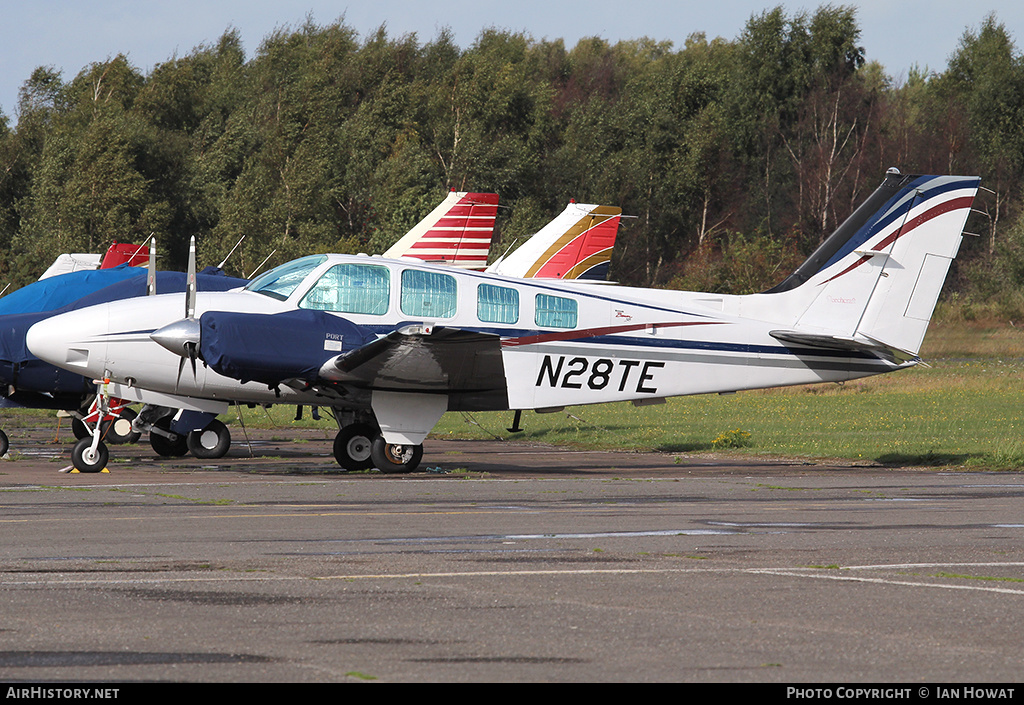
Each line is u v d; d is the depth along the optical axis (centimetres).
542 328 5294
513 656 1670
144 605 2003
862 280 5716
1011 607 2033
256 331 4781
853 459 5906
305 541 2816
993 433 7294
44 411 10388
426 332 4459
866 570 2422
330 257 5103
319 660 1638
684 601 2070
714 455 6297
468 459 6025
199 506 3575
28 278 18988
